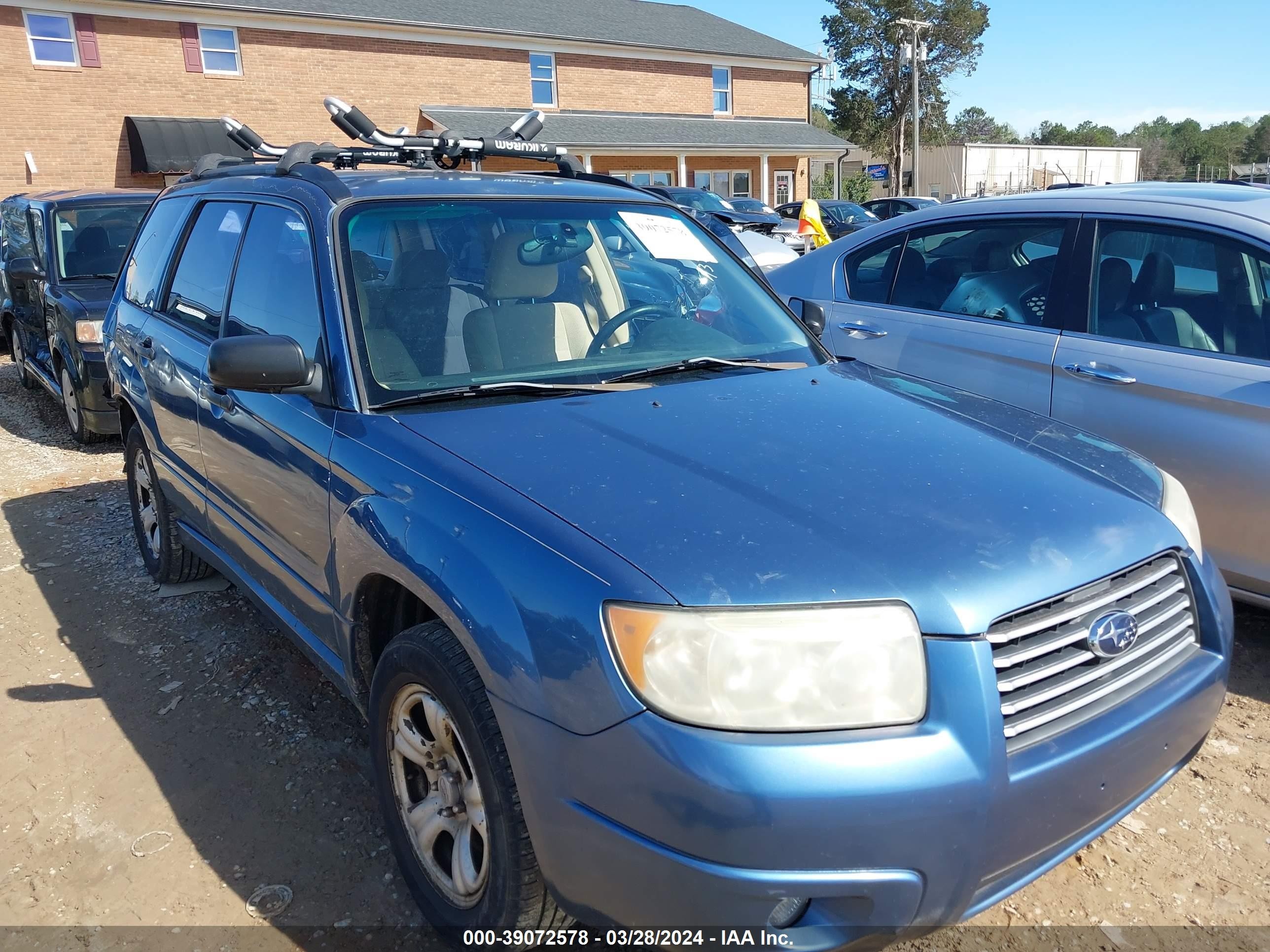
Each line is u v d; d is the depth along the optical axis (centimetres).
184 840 280
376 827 285
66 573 483
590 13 3191
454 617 205
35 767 319
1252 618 404
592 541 195
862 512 204
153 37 2248
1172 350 371
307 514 276
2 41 2084
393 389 265
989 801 180
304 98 2473
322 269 284
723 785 171
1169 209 387
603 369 287
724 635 177
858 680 179
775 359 313
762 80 3431
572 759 185
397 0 2725
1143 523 222
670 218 358
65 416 842
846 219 2284
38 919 250
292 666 382
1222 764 306
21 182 2145
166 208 449
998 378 420
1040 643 195
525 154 397
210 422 342
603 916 191
